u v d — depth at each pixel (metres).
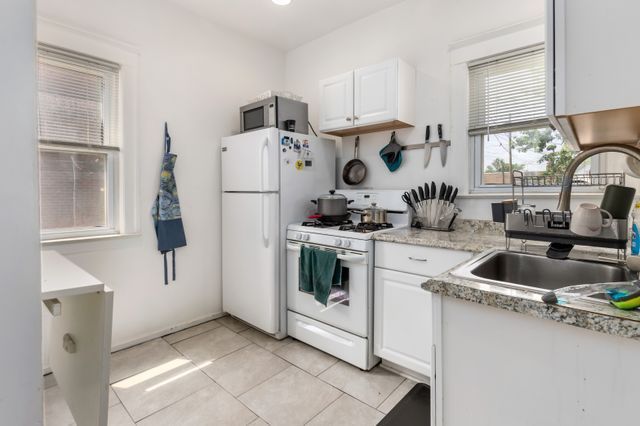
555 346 0.80
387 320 2.08
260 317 2.61
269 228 2.51
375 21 2.84
